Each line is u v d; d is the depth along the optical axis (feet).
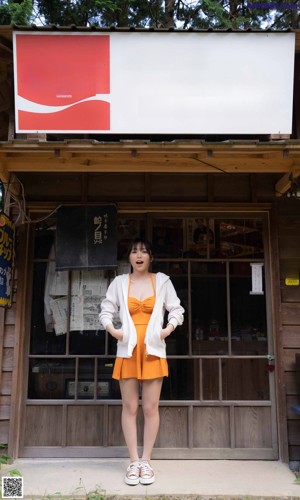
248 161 10.02
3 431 11.18
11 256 11.43
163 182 12.48
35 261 12.16
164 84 9.63
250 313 11.96
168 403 11.46
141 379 9.52
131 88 9.60
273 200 12.32
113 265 11.60
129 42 9.67
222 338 11.82
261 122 9.62
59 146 8.91
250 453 11.25
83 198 12.21
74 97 9.58
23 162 10.05
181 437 11.37
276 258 11.94
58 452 11.22
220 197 12.42
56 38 9.66
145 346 9.62
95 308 11.89
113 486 9.33
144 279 10.30
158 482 9.59
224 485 9.46
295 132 11.59
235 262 12.18
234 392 11.59
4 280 10.89
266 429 11.42
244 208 12.21
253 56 9.74
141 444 11.23
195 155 9.55
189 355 11.67
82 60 9.64
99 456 11.23
